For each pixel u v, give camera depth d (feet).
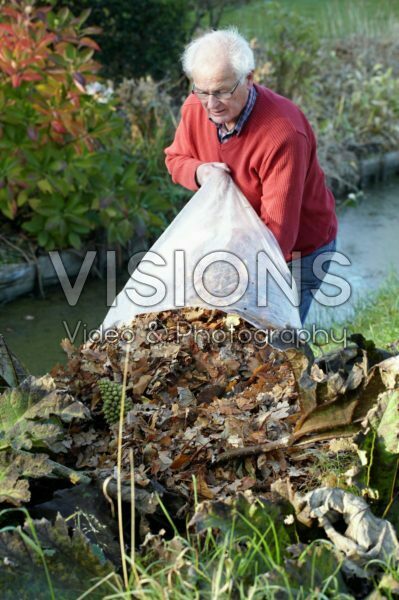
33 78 19.25
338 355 10.47
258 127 10.76
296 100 28.60
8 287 19.61
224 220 11.23
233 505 7.66
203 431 9.60
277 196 10.87
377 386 8.98
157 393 10.36
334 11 42.80
